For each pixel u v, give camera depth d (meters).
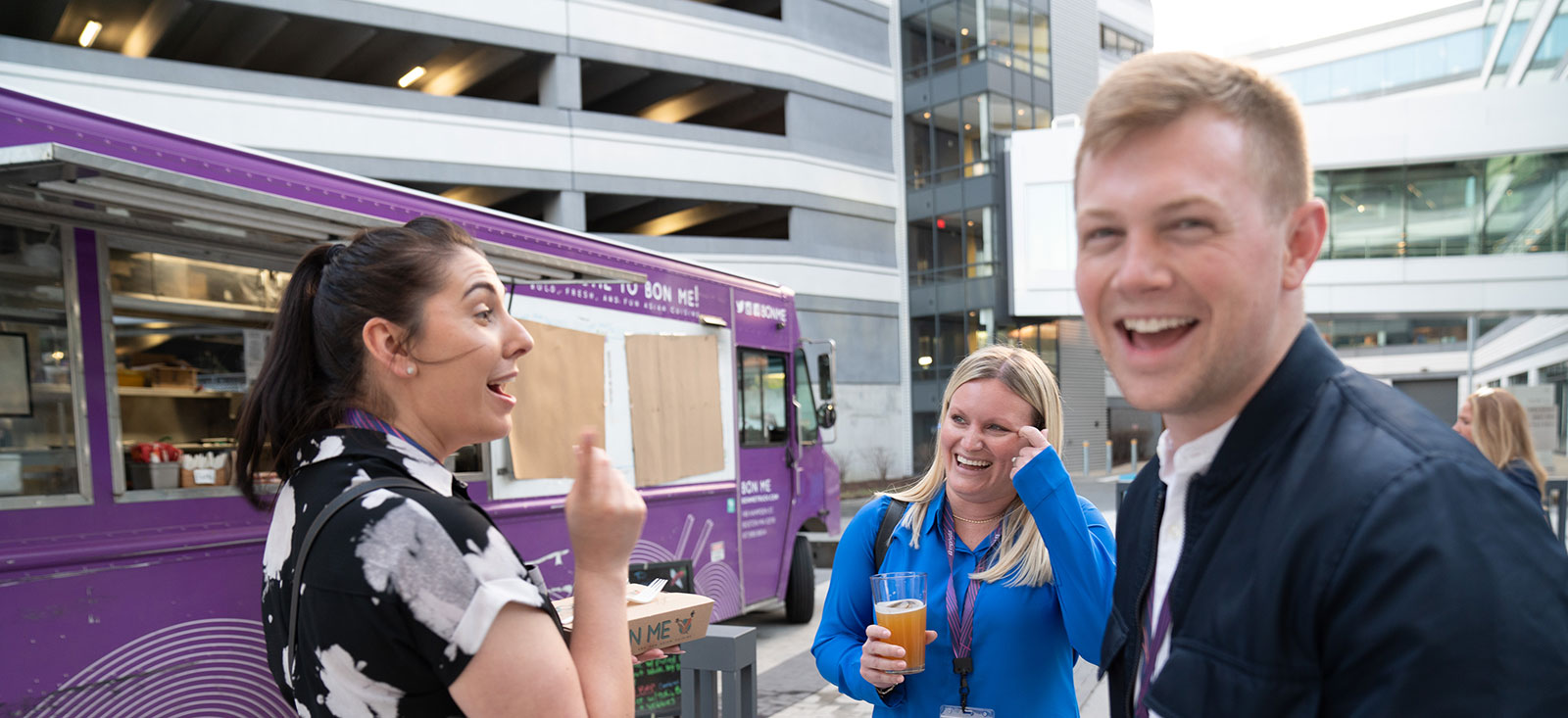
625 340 5.31
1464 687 0.65
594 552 1.20
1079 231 0.89
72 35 18.39
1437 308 20.52
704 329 6.09
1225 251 0.79
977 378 2.12
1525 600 0.67
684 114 24.69
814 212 22.95
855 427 23.28
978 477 2.09
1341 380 0.86
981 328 23.78
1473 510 0.71
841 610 2.29
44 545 2.65
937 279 24.77
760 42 22.23
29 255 2.73
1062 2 26.81
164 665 2.88
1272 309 0.83
